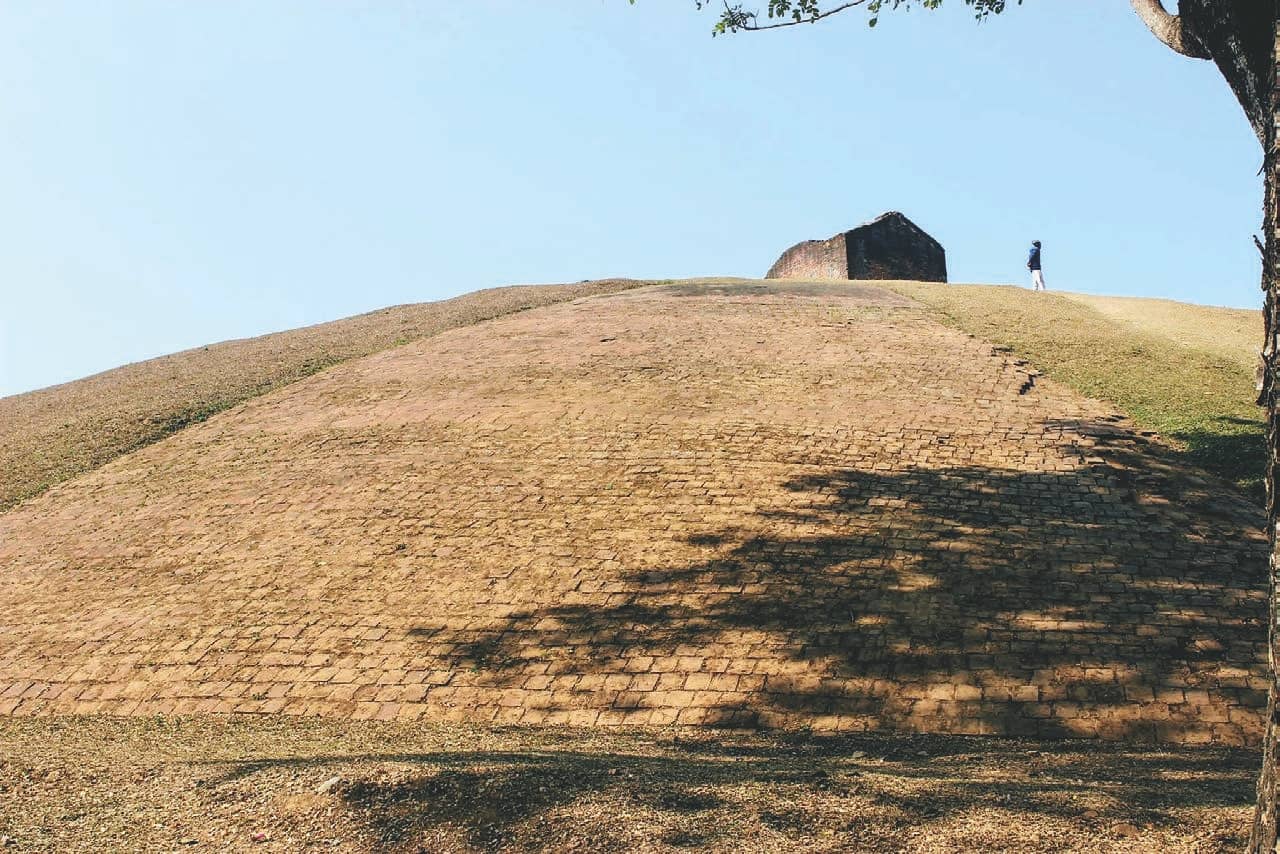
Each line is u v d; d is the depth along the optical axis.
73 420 24.75
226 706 11.27
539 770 6.91
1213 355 22.34
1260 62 5.22
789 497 15.23
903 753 8.58
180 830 5.98
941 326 25.23
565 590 13.03
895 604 12.02
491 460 17.73
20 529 17.75
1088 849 5.24
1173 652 10.67
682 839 5.56
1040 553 13.05
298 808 6.18
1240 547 13.05
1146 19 6.27
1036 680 10.34
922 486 15.37
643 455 17.30
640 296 31.47
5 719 11.38
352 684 11.44
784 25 10.21
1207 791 6.37
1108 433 17.25
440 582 13.60
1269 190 4.54
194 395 24.89
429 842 5.62
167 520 17.02
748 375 21.38
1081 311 27.70
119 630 13.35
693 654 11.34
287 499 17.12
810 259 43.31
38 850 5.66
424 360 25.06
